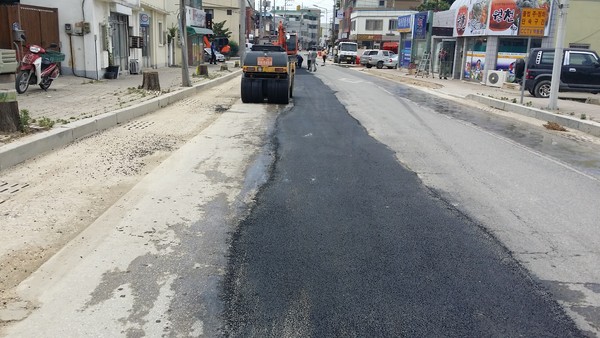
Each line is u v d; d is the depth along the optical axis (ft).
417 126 42.19
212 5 203.72
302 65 149.28
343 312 12.80
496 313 12.95
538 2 90.94
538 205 21.86
